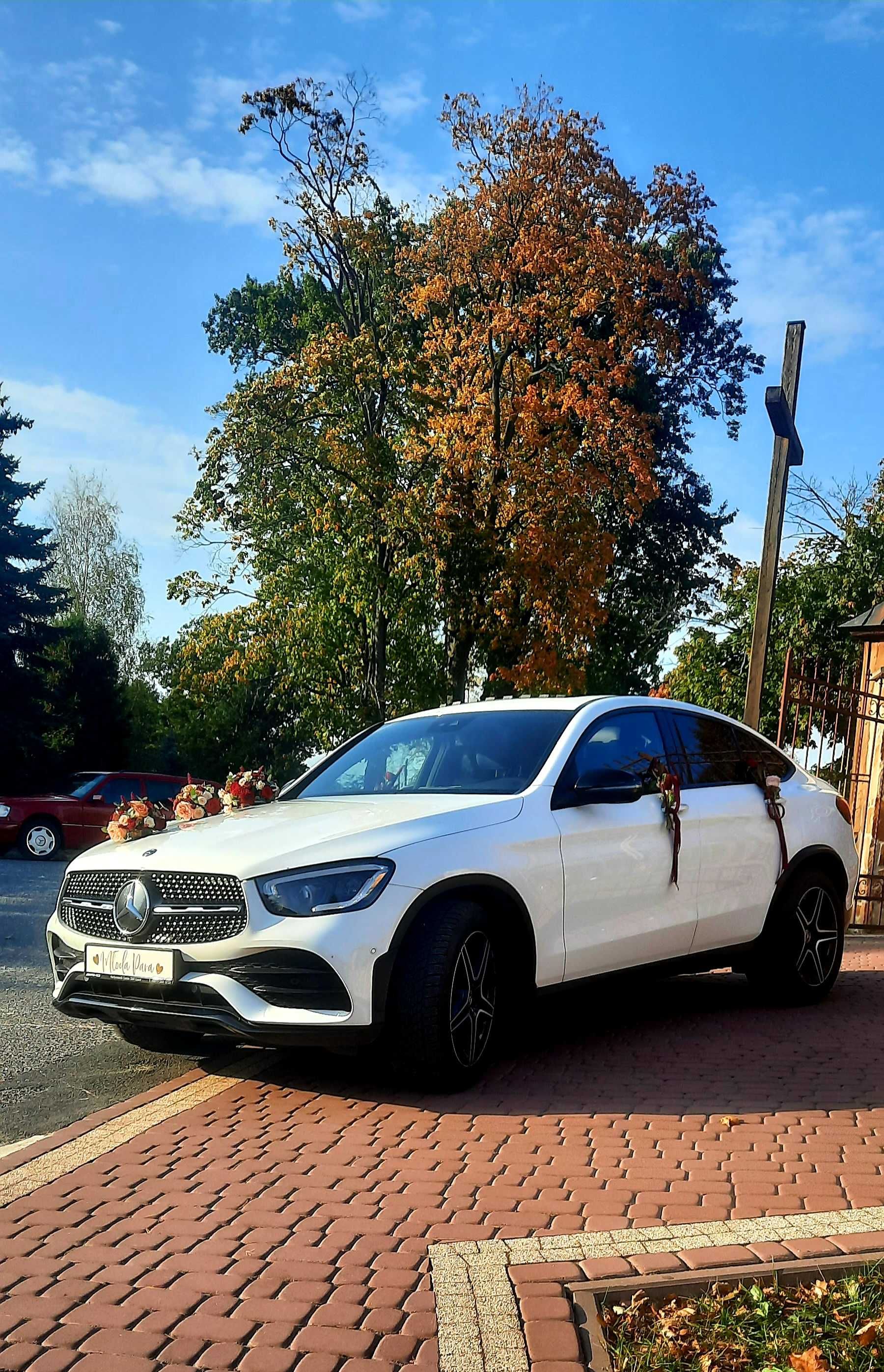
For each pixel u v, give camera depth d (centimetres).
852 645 2397
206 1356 283
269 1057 576
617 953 581
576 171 2906
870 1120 471
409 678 3086
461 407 3011
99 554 5294
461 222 2945
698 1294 308
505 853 526
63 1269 331
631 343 2961
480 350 3006
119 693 4425
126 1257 338
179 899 503
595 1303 303
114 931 522
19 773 3497
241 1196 386
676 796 616
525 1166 413
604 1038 614
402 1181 399
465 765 605
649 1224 356
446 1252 333
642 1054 579
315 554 2992
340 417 2928
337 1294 313
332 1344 288
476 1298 305
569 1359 278
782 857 686
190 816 626
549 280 2898
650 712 658
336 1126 462
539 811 557
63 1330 295
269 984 480
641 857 595
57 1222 365
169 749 5453
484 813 537
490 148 2920
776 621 2542
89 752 4334
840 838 734
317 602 2970
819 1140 444
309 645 3025
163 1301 310
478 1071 516
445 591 2942
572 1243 338
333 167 2953
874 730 1188
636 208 2986
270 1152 431
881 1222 352
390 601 3002
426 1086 501
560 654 2988
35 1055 602
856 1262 319
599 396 2858
